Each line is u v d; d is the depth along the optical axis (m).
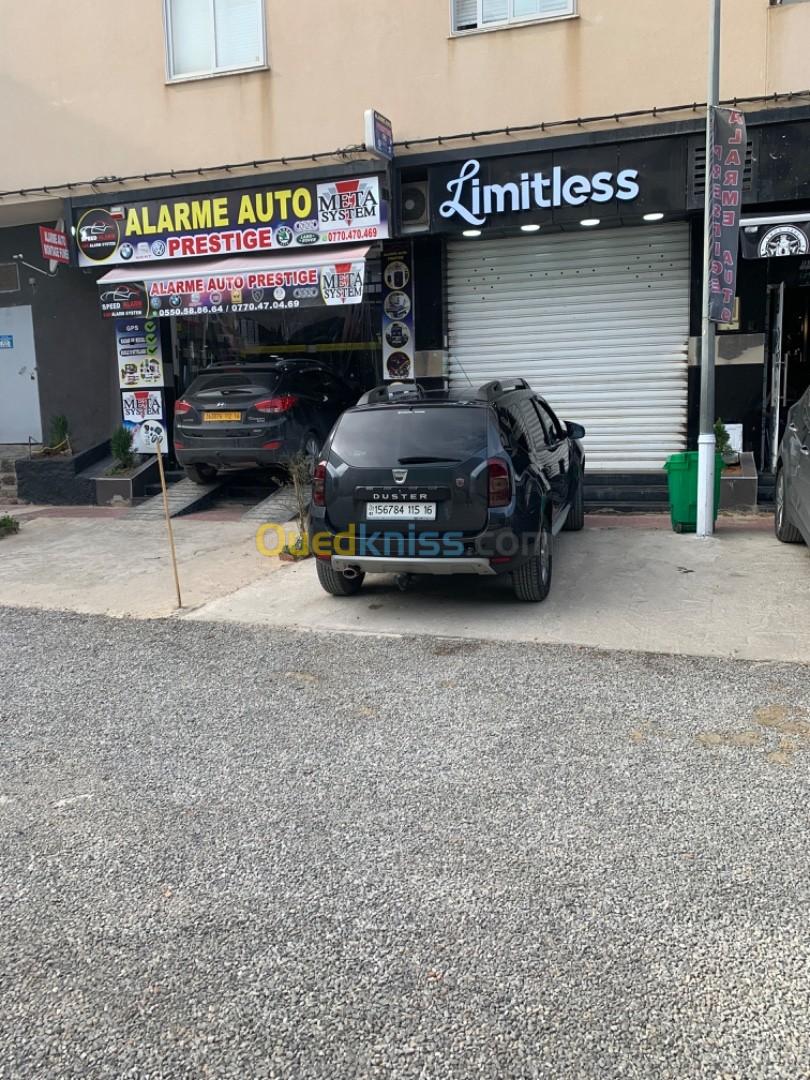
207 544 9.67
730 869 3.26
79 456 12.97
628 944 2.86
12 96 12.83
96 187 12.52
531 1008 2.59
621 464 11.61
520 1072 2.36
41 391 14.34
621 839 3.48
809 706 4.72
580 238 11.30
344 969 2.78
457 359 12.05
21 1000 2.69
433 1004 2.62
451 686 5.23
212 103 11.98
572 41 10.41
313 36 11.45
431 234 11.25
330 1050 2.45
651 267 11.09
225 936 2.96
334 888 3.22
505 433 6.50
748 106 9.86
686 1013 2.55
